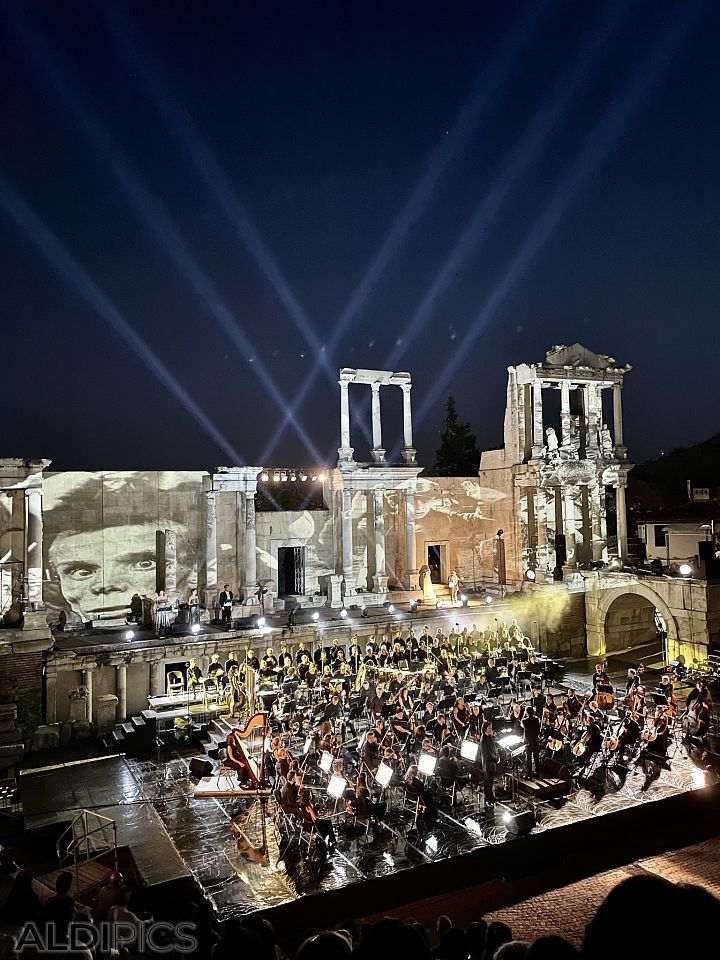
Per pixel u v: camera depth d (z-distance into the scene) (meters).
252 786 22.64
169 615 33.88
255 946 6.21
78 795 23.61
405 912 18.16
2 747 26.22
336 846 19.94
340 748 25.27
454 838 20.34
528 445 45.16
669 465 78.56
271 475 41.94
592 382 46.62
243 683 30.39
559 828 20.86
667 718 25.83
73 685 30.05
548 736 25.34
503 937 9.20
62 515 35.06
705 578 38.94
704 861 20.61
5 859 17.95
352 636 36.44
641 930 3.33
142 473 37.00
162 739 29.00
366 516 43.94
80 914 12.84
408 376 43.09
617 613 45.12
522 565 45.16
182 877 18.09
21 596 30.91
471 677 32.66
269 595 38.94
